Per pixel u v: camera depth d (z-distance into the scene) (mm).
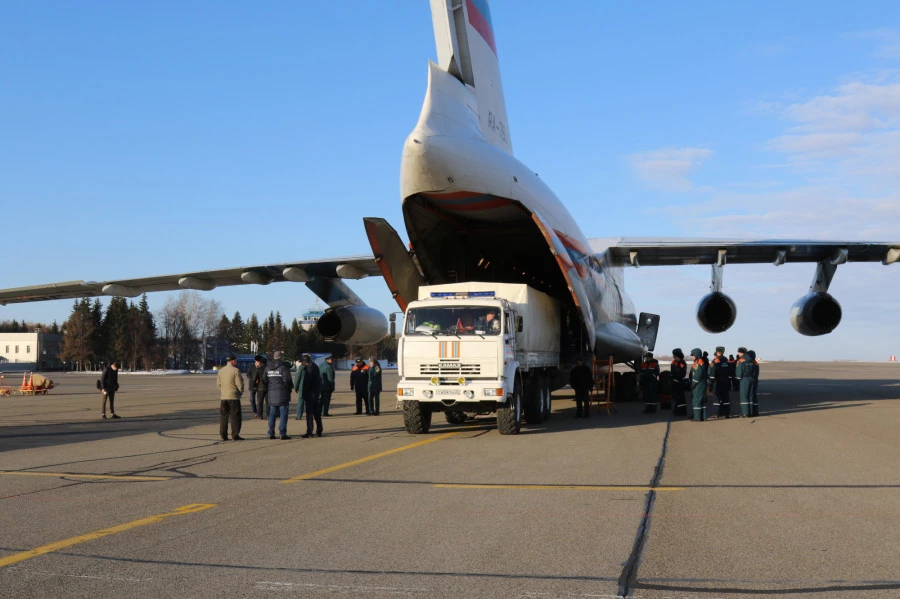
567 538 6238
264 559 5641
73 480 9477
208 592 4848
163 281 22172
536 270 19422
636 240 21484
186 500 8062
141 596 4773
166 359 116562
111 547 6027
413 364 14234
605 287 21797
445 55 14969
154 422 19031
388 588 4906
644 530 6512
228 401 14242
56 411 23656
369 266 20922
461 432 15273
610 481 9055
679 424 16609
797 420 17125
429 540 6195
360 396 21219
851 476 9344
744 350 18391
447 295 15375
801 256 21203
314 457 11609
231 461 11227
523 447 12555
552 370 18688
